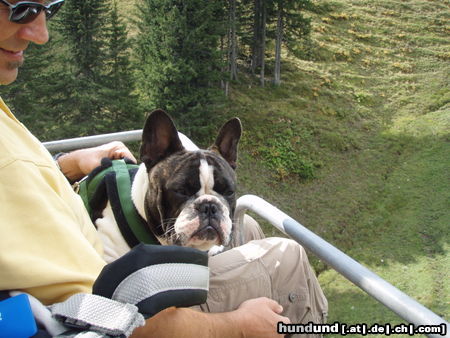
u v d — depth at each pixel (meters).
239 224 3.05
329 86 36.69
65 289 1.35
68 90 27.00
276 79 35.50
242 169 29.00
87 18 27.44
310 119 33.09
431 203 26.61
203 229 2.80
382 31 44.31
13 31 1.46
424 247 24.05
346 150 31.41
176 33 27.53
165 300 1.32
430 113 34.75
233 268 2.22
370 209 27.27
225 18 33.94
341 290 18.86
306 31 35.53
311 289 2.35
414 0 49.22
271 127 31.67
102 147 3.22
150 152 3.05
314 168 29.94
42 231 1.36
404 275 22.52
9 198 1.34
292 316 2.25
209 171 2.96
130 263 1.33
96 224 2.81
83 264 1.40
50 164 1.65
